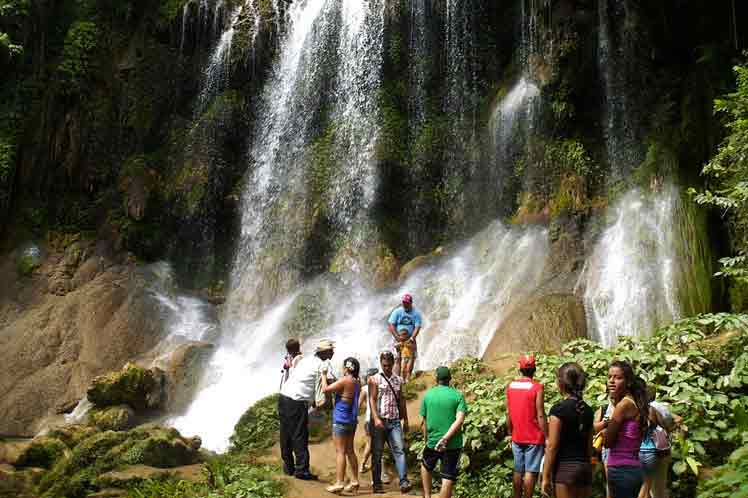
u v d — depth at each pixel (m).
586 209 17.97
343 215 21.84
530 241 18.05
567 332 14.54
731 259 11.66
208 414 16.31
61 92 24.22
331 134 23.22
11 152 23.50
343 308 19.36
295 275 21.31
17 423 17.19
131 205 22.89
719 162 12.44
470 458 9.77
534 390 7.32
